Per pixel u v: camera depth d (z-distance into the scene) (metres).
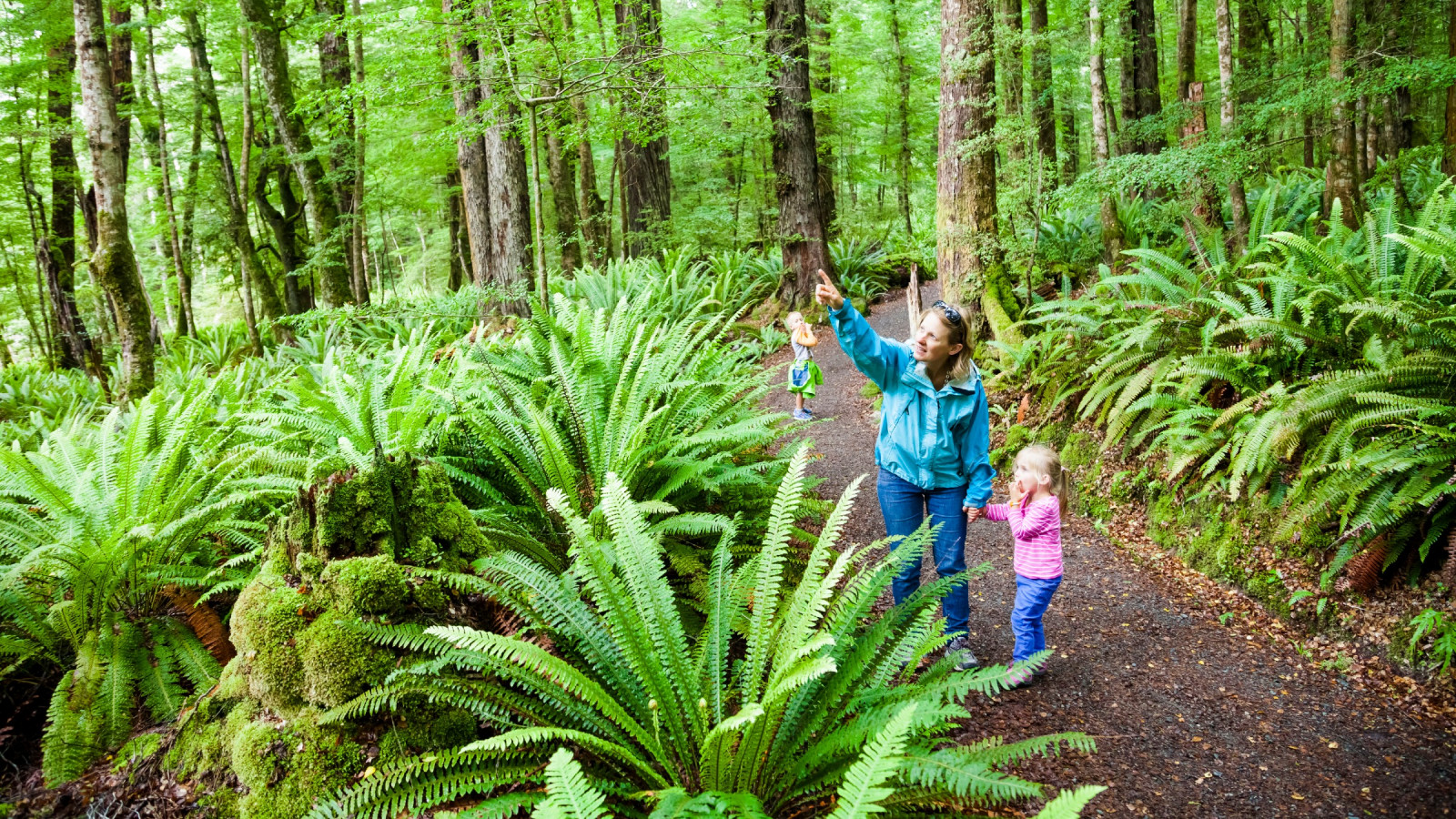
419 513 2.54
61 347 15.61
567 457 3.49
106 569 2.93
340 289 14.33
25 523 3.29
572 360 4.16
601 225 16.11
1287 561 3.55
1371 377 3.39
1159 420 4.58
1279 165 9.66
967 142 6.75
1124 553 4.24
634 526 2.29
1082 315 5.61
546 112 7.21
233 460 3.37
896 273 13.62
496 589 2.27
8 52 13.64
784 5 10.65
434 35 6.59
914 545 2.43
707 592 2.89
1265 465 3.62
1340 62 5.68
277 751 2.09
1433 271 3.81
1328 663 3.07
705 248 15.66
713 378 4.60
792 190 11.16
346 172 14.25
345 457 2.80
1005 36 6.55
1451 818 2.25
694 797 1.76
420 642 2.06
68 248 16.28
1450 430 3.17
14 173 15.66
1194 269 6.46
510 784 2.02
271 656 2.19
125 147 13.76
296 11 13.62
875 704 2.13
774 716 1.90
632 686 2.17
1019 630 3.03
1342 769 2.48
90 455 3.68
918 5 17.50
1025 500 3.01
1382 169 7.30
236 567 3.39
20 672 3.02
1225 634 3.36
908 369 2.87
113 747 2.63
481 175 10.54
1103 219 7.61
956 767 1.72
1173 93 15.30
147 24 13.30
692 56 7.45
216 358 12.70
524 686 2.04
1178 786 2.43
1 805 2.41
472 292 8.73
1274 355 4.20
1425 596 3.04
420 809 1.77
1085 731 2.73
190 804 2.16
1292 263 4.51
